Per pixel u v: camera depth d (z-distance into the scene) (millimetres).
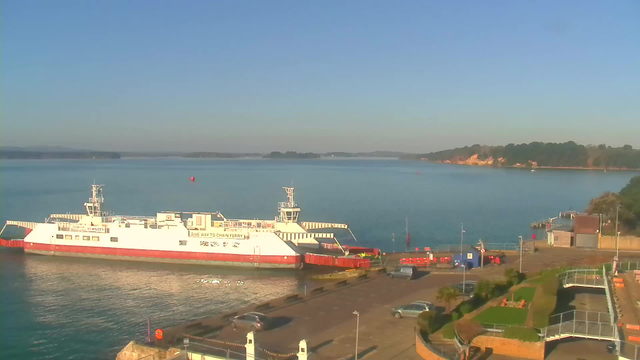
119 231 104250
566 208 196875
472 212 185375
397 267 84812
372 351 50375
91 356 58344
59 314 71938
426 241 131250
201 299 78625
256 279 89688
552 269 72875
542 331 46875
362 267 91688
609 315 51812
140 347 53344
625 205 113812
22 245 111312
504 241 130500
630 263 72625
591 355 46062
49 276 92375
